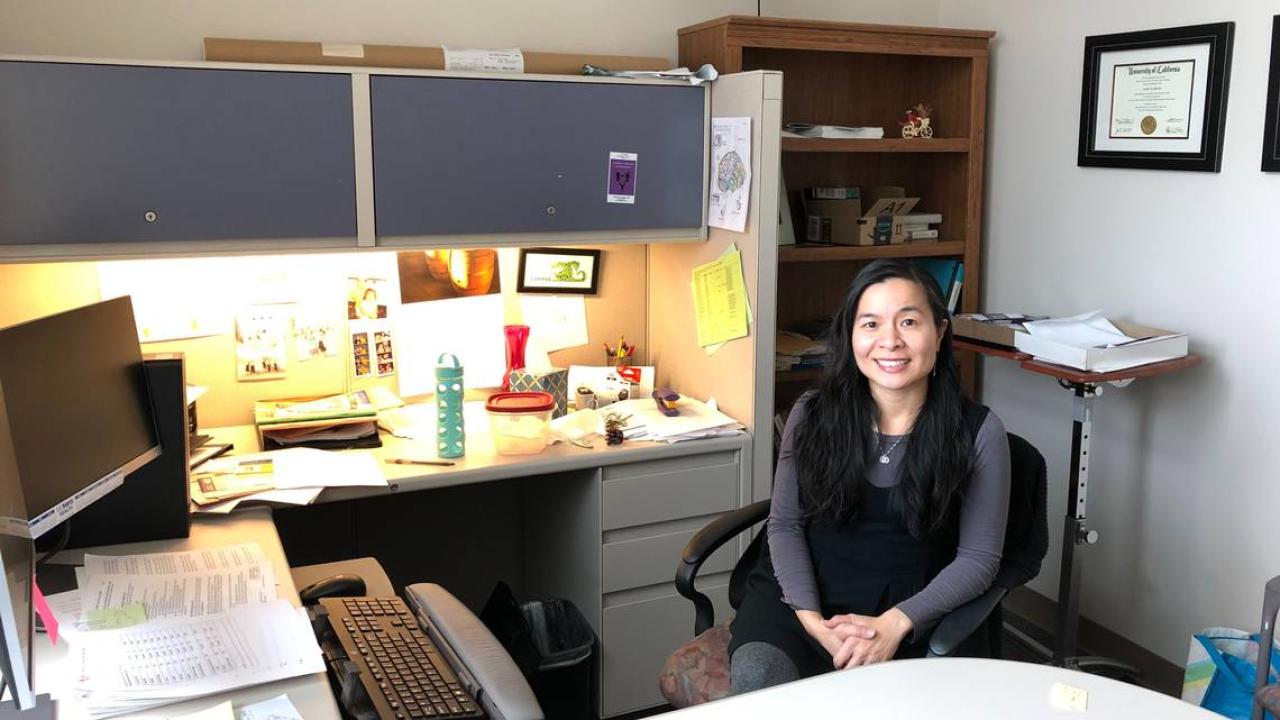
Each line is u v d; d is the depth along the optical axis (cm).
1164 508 289
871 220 311
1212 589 278
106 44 252
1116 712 146
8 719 134
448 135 248
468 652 156
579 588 272
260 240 237
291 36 268
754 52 316
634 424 268
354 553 298
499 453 250
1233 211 263
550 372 278
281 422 249
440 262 288
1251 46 255
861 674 157
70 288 249
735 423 269
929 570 198
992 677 156
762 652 189
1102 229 297
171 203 228
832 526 201
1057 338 271
